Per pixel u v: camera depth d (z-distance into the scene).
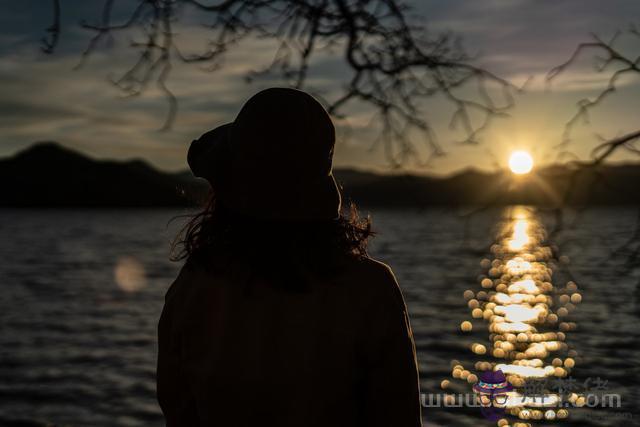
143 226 145.88
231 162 1.28
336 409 1.23
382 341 1.24
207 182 1.41
